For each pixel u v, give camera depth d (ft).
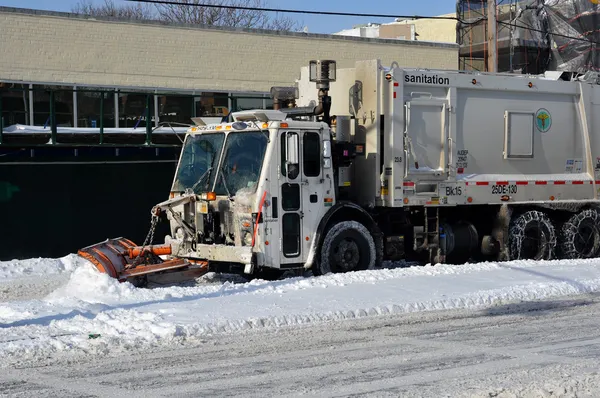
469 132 50.60
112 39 73.51
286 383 24.21
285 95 50.47
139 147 62.59
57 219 59.36
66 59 71.36
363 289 39.45
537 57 104.68
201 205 43.98
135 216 62.54
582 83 55.52
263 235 42.04
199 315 33.22
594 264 49.73
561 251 56.13
